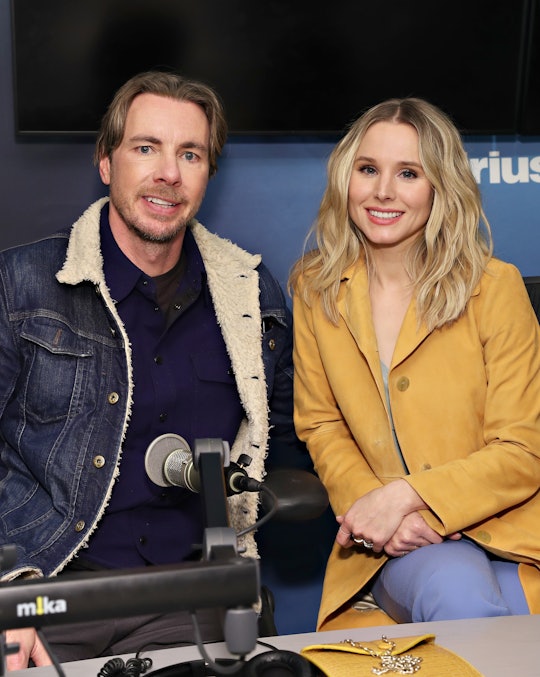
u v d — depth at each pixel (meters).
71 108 2.41
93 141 2.51
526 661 1.21
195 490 1.32
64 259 1.96
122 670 1.21
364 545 1.95
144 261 1.98
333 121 2.54
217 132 2.04
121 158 1.94
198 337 2.04
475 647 1.26
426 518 1.91
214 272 2.06
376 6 2.50
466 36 2.55
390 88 2.55
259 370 2.02
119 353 1.91
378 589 2.02
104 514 1.90
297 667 1.17
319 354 2.19
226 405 2.04
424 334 2.05
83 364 1.90
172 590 0.92
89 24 2.38
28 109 2.40
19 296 1.90
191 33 2.44
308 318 2.21
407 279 2.14
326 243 2.18
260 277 2.14
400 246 2.12
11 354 1.89
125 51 2.41
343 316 2.13
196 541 1.97
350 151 2.12
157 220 1.93
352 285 2.14
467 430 2.05
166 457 1.37
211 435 2.03
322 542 2.69
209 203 2.60
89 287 1.94
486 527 1.96
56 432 1.88
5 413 1.92
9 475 1.93
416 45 2.54
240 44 2.46
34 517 1.85
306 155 2.62
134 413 1.93
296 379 2.23
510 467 1.95
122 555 1.92
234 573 0.93
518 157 2.69
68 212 2.52
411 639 1.26
